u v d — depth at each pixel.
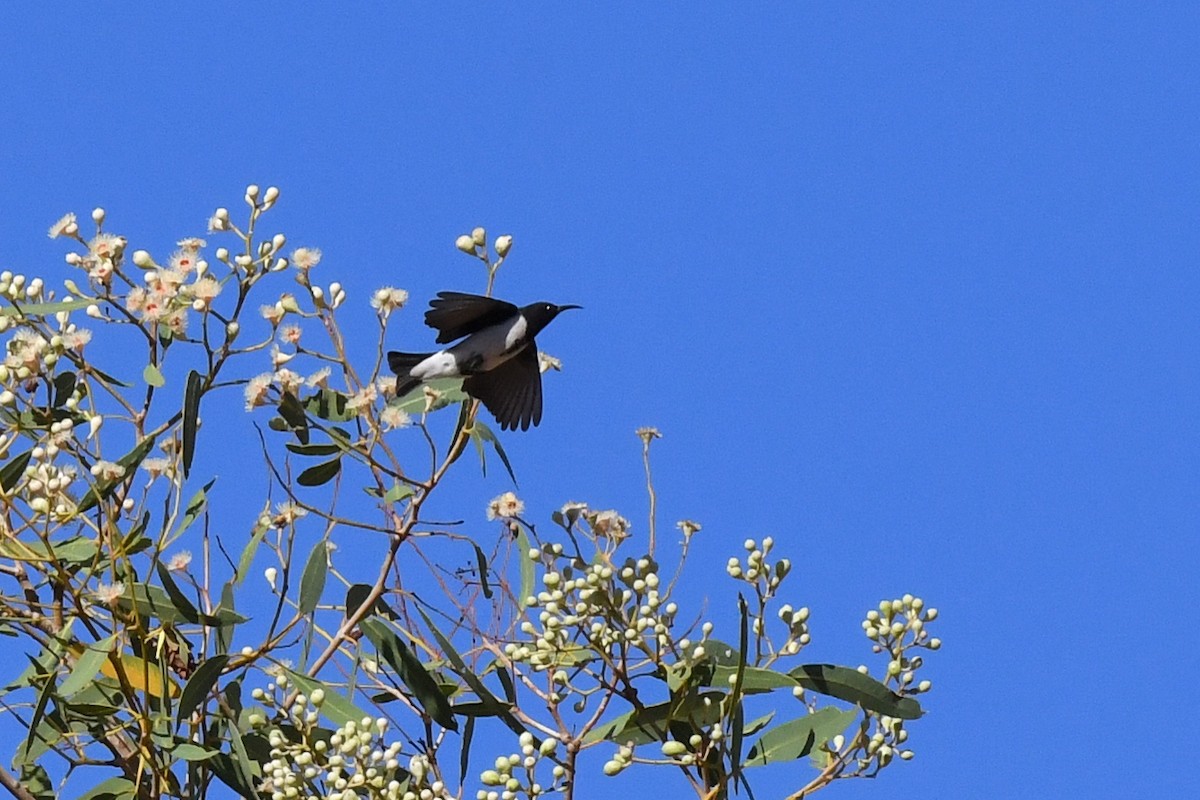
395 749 10.37
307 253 10.84
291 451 10.78
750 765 10.52
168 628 10.73
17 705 10.55
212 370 10.73
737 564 10.59
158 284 10.71
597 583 10.12
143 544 10.46
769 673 10.37
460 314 11.59
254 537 11.18
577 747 10.17
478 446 11.05
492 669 11.11
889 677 10.32
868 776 10.23
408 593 10.96
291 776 10.27
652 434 10.72
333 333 10.95
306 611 10.87
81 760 10.49
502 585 10.94
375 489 11.11
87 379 11.16
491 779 10.05
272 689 10.98
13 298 11.23
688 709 10.29
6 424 11.20
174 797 10.84
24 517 10.20
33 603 10.72
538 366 11.92
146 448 10.77
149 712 10.33
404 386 11.56
